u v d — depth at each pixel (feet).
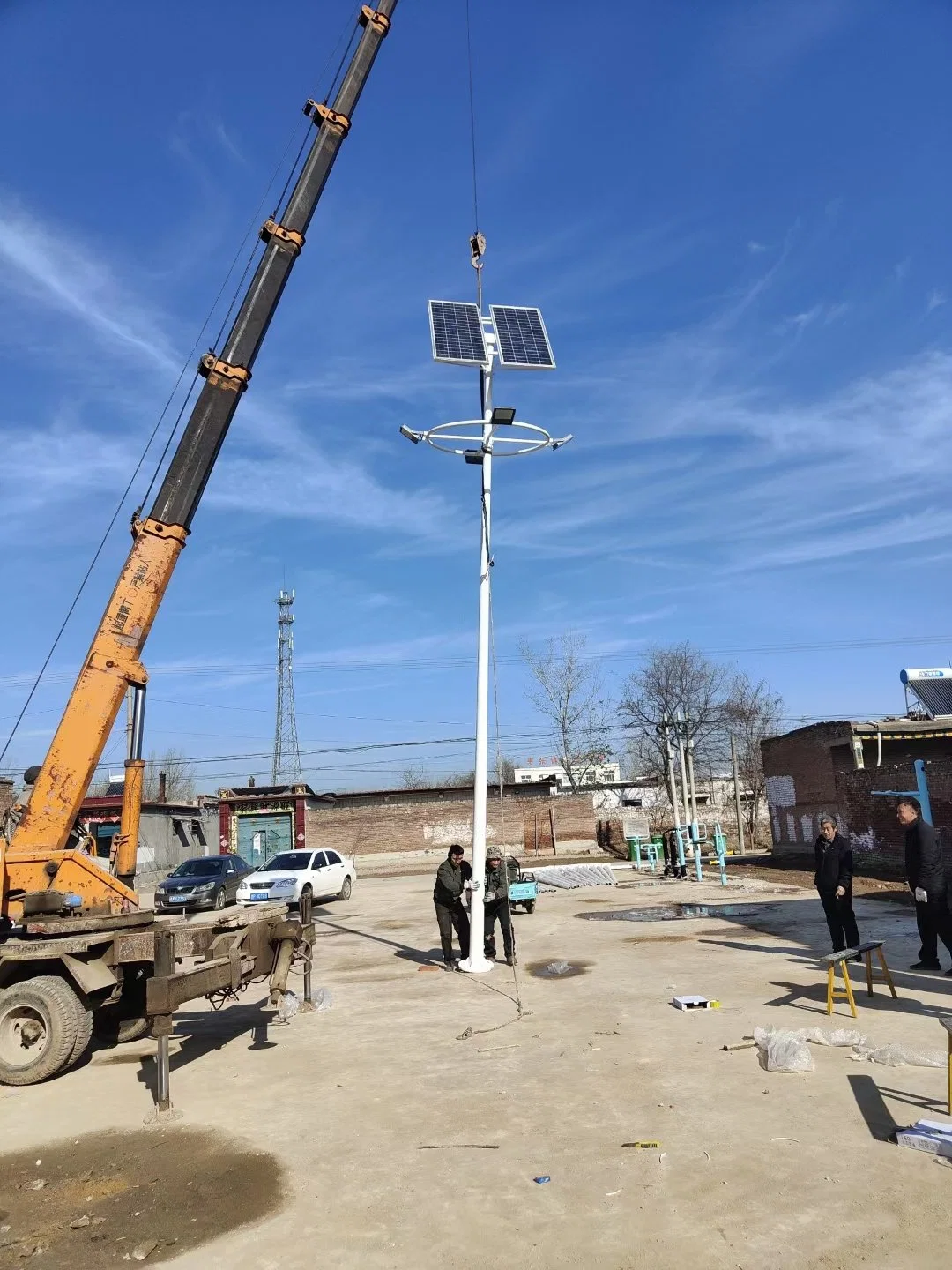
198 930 25.94
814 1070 20.45
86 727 29.35
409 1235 13.69
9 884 27.58
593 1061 22.53
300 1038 27.32
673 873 86.07
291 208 35.63
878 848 71.36
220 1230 14.25
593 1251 12.85
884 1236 12.73
